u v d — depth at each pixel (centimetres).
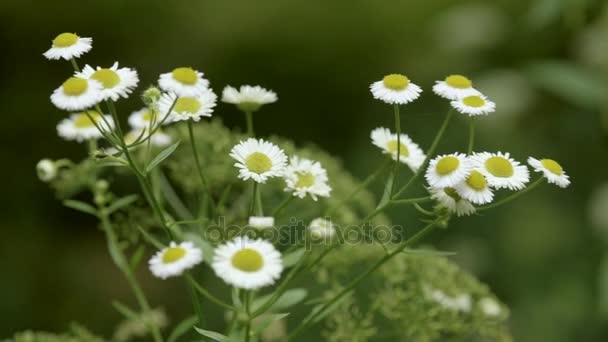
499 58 138
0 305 131
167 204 63
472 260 113
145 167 54
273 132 145
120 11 140
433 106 134
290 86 145
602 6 105
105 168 62
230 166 63
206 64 142
